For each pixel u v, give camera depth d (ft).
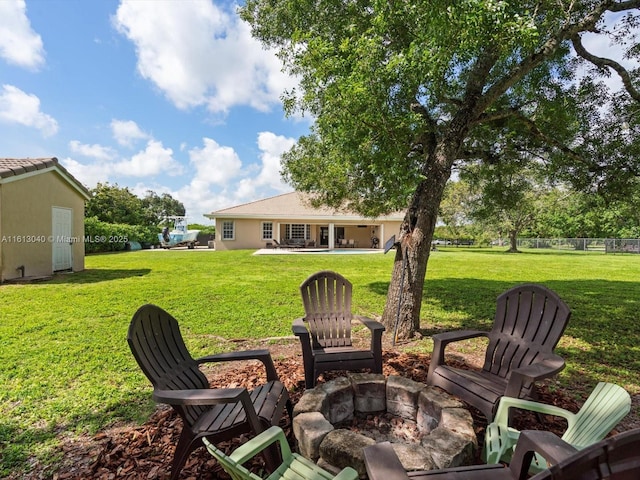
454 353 13.24
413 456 5.14
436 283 30.58
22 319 17.35
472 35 9.16
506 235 91.30
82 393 9.81
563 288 28.55
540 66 15.92
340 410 7.66
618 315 19.45
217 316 18.53
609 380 10.94
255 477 3.39
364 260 50.93
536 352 8.21
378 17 10.31
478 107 14.10
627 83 15.29
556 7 11.84
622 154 16.83
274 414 6.61
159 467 6.56
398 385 7.89
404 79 10.94
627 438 2.75
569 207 80.59
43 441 7.59
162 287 26.99
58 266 34.83
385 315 15.46
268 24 17.07
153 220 115.65
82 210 38.55
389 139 12.14
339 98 10.91
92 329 15.72
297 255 58.90
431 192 14.58
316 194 25.82
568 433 5.63
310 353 9.52
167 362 7.13
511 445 5.78
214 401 5.58
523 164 20.45
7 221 28.63
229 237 75.82
